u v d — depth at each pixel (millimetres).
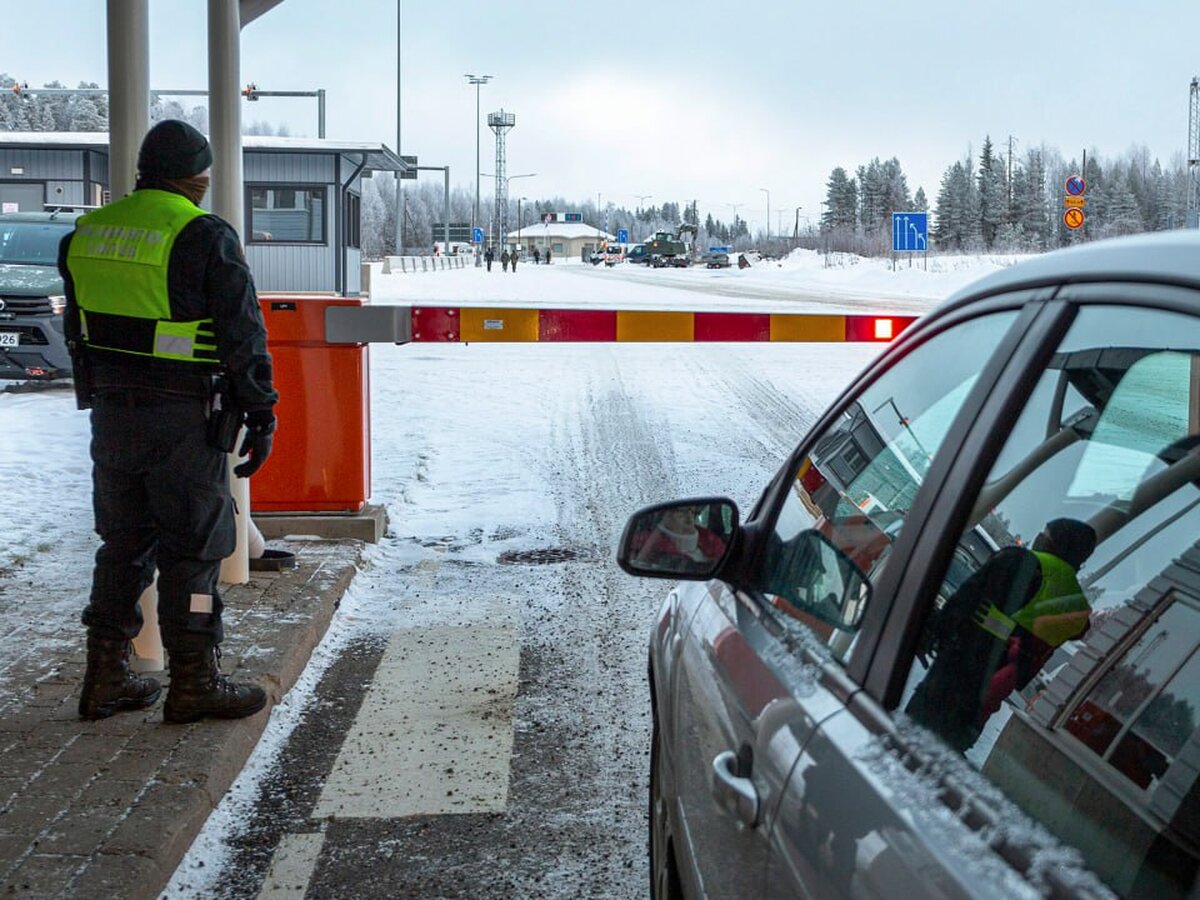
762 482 9734
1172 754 1381
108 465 4477
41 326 14070
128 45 5066
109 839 3744
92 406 4566
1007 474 1782
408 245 141375
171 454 4426
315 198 30500
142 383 4375
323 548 7402
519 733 4930
